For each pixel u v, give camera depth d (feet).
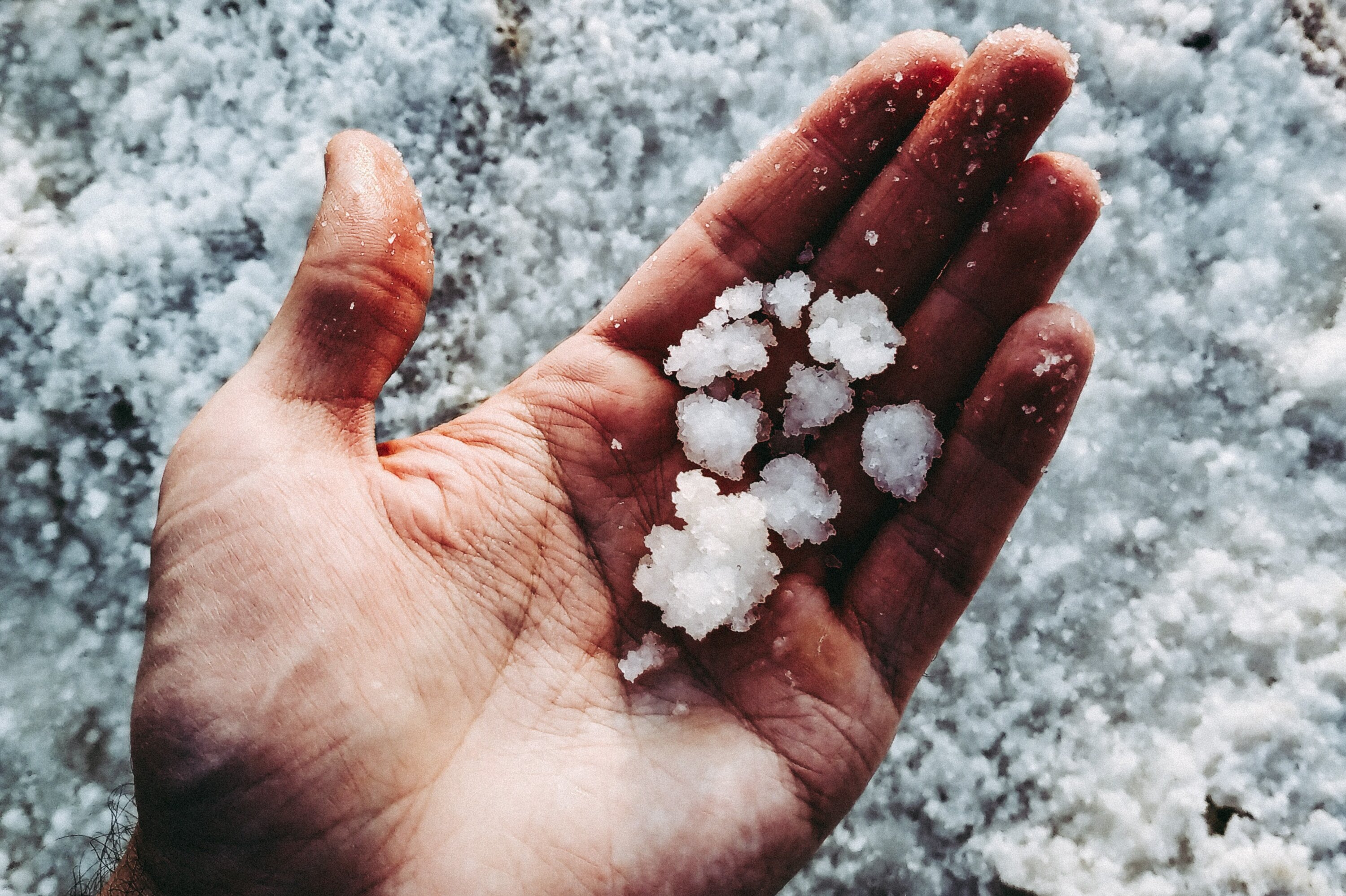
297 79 0.92
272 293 0.90
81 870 0.86
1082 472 0.89
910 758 0.87
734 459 0.74
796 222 0.75
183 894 0.66
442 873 0.64
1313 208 0.91
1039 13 0.92
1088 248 0.91
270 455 0.66
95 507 0.88
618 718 0.69
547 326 0.91
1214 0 0.91
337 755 0.63
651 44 0.93
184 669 0.64
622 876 0.65
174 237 0.90
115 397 0.89
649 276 0.75
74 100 0.92
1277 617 0.87
